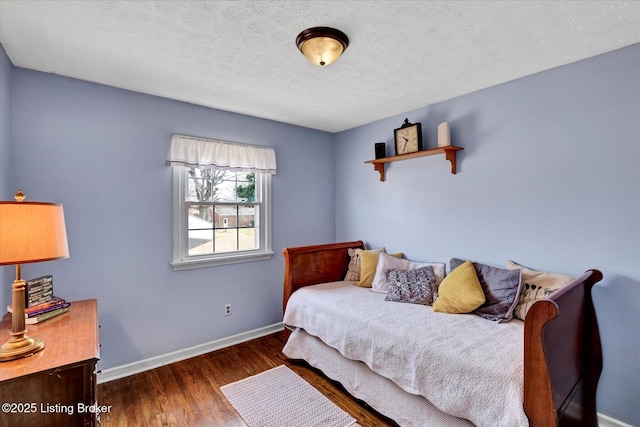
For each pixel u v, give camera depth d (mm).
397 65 2137
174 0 1462
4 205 1233
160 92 2594
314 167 3795
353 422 1954
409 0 1465
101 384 2373
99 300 2404
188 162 2770
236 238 3191
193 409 2076
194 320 2871
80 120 2334
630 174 1868
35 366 1203
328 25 1663
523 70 2217
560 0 1473
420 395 1742
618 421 1880
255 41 1830
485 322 2107
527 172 2309
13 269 2072
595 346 1870
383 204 3404
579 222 2066
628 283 1872
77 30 1709
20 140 2119
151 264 2637
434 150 2707
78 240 2320
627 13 1569
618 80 1907
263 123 3344
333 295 2740
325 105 2941
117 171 2480
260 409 2078
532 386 1349
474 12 1560
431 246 2959
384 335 1998
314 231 3787
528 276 2213
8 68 2006
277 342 3164
